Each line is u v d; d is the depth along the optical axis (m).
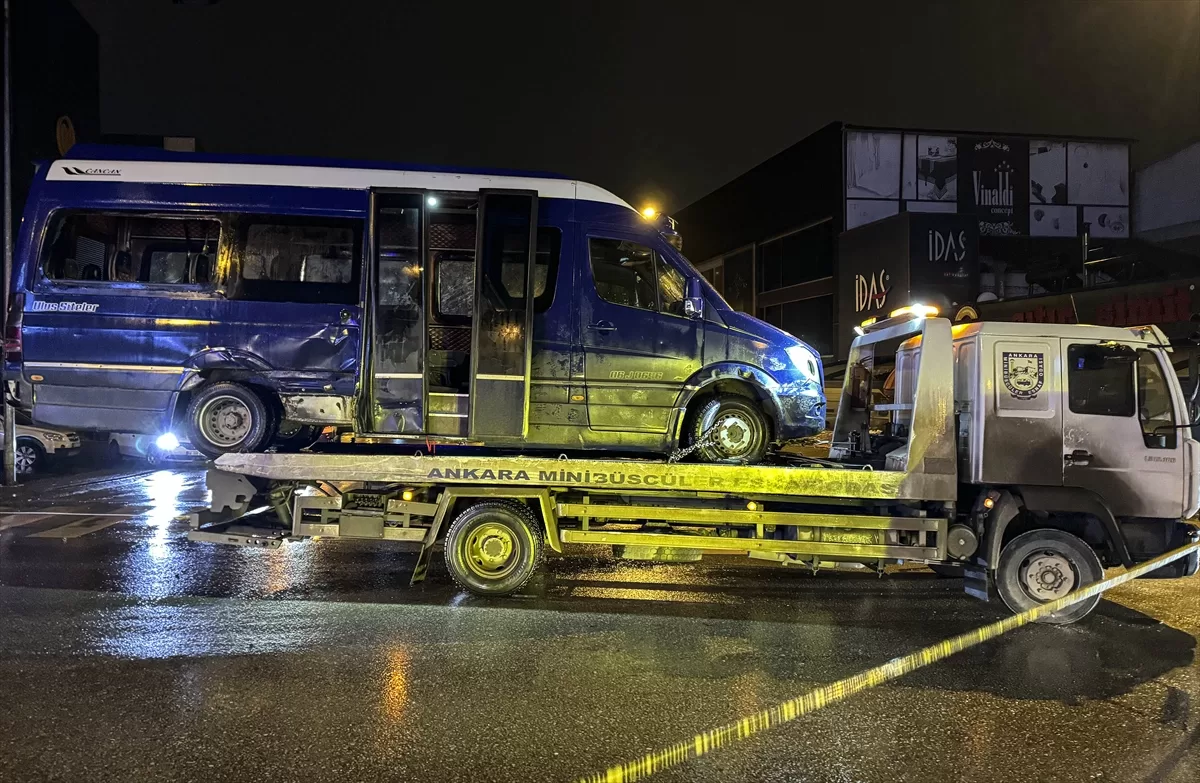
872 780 3.40
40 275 6.47
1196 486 5.82
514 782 3.29
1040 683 4.60
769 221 30.25
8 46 12.91
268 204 6.43
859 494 5.88
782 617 5.85
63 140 17.20
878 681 4.57
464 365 6.34
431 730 3.75
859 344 7.63
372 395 6.25
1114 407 5.87
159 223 6.54
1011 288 26.19
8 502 10.39
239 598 5.95
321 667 4.54
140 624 5.25
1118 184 27.25
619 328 6.48
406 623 5.41
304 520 6.19
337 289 6.48
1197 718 4.13
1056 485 5.82
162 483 12.28
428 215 6.31
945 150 26.83
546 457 6.66
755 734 3.81
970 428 5.90
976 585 6.12
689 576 7.07
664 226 6.92
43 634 5.01
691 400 6.75
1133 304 16.03
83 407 6.51
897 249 23.19
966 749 3.72
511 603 5.99
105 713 3.86
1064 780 3.46
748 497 6.15
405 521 6.11
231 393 6.43
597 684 4.40
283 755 3.47
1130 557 5.75
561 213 6.50
